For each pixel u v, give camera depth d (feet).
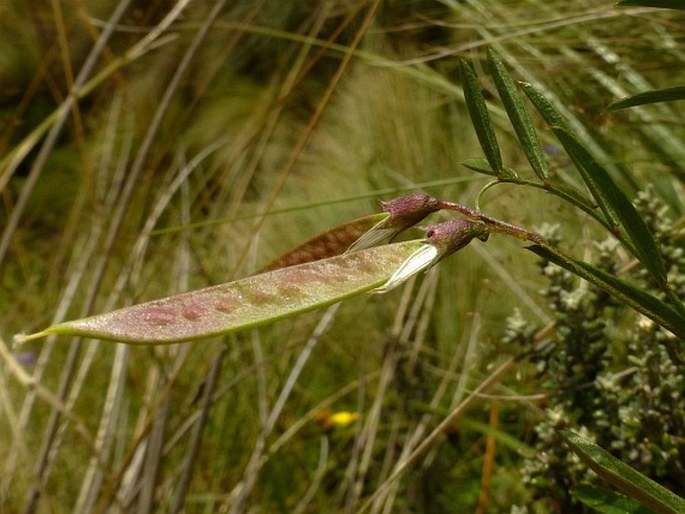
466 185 2.33
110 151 2.64
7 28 3.51
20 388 2.31
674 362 0.99
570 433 0.71
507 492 1.80
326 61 3.54
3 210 3.74
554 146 1.69
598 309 1.13
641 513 0.79
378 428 1.96
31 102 4.27
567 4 2.00
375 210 2.63
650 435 0.99
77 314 2.55
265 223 3.08
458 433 1.72
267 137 1.93
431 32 2.43
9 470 1.81
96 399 2.27
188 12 3.00
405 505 1.71
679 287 1.07
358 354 2.24
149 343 0.61
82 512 1.67
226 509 1.81
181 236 2.29
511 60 1.85
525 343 1.17
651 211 1.11
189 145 3.49
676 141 1.83
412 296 2.16
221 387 2.09
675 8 0.68
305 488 2.02
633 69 1.88
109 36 1.94
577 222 1.63
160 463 1.54
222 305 0.62
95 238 2.01
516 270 1.97
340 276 0.64
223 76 3.70
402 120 2.57
